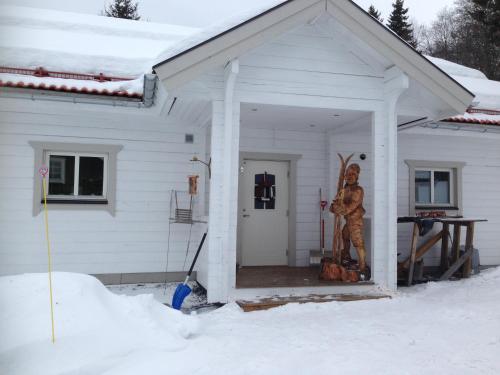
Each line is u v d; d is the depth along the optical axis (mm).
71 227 8117
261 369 4160
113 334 4117
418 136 10289
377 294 7148
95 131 8273
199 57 6230
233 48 6352
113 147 8336
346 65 7426
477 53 30906
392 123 7484
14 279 4430
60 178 8219
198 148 8734
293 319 5891
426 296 7453
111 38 10016
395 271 7465
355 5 6871
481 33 30141
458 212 10461
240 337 5051
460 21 37094
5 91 7371
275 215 9438
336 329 5441
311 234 9500
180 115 8273
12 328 3852
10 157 7914
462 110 7312
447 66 13188
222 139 6816
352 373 4133
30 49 8234
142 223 8430
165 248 8508
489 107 11000
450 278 9406
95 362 3756
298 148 9492
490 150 10812
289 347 4770
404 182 10172
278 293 6980
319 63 7281
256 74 7000
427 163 10328
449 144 10500
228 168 6723
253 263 9289
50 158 8195
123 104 8047
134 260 8375
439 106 7637
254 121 8570
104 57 8719
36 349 3678
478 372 4195
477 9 27875
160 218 8508
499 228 10781
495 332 5363
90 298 4363
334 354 4594
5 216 7855
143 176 8477
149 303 5027
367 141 9742
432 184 10508
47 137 8047
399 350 4742
